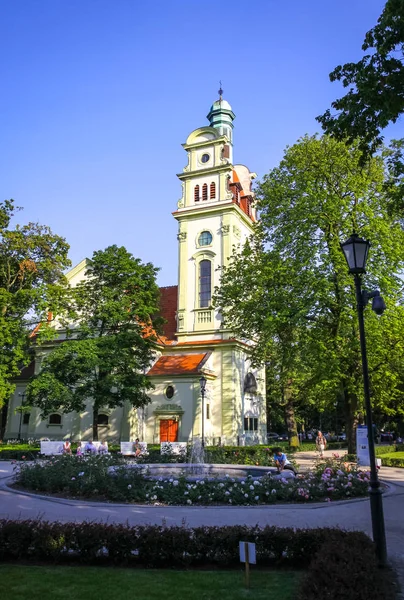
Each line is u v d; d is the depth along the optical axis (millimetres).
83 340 32125
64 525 8641
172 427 36844
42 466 18281
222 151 42250
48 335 33562
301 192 27531
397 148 27188
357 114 11961
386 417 55375
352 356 24719
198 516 12148
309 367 28000
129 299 34094
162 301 46062
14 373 34094
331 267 25141
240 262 30312
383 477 20781
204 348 39094
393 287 24188
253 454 24219
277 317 25312
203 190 42469
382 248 24750
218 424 37281
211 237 41312
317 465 18219
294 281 26109
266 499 14250
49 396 30438
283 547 8227
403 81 11180
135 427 37531
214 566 8211
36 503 14078
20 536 8445
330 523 11430
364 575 6180
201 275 41125
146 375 37250
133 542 8258
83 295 35406
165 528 8477
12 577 7398
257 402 42406
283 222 28406
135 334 33469
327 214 25766
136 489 14648
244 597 6645
